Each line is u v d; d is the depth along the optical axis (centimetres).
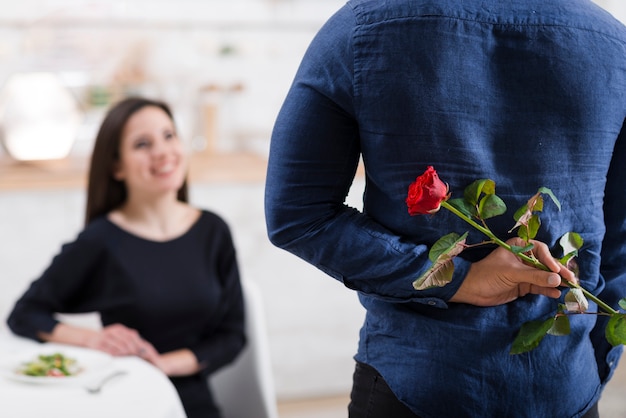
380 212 129
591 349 136
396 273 125
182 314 241
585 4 125
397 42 119
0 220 338
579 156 125
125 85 405
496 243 119
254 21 435
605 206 136
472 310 126
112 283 239
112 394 180
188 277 243
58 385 185
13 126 362
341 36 123
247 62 438
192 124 427
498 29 120
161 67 413
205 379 240
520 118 122
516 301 127
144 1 416
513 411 127
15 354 201
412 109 120
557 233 127
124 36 415
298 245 129
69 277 236
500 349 126
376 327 134
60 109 366
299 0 439
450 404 126
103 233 240
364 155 127
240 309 251
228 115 441
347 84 122
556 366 128
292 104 127
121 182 248
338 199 130
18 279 343
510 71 121
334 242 127
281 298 371
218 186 357
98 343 215
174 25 423
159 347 240
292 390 381
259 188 362
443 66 119
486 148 122
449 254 115
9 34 401
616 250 138
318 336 378
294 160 126
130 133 242
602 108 124
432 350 127
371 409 134
